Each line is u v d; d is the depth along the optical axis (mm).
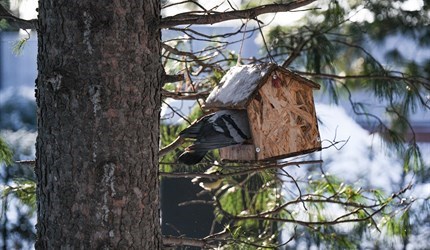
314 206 10867
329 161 14211
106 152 6270
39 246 6426
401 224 10633
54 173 6309
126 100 6348
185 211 11500
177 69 10930
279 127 7516
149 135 6508
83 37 6246
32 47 9734
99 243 6273
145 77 6465
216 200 9484
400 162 13539
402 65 12883
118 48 6312
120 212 6324
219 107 7473
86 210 6266
